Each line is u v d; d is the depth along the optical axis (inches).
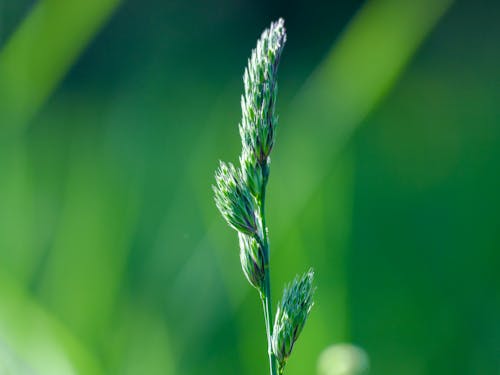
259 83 13.9
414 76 81.4
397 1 24.8
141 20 105.4
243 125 13.9
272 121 13.9
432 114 67.2
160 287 27.7
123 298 27.0
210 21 110.0
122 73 95.7
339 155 29.0
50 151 43.7
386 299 31.1
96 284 26.6
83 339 25.5
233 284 26.7
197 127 52.9
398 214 39.6
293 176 26.0
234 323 26.3
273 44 13.9
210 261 27.5
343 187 28.5
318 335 24.1
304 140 26.3
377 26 25.2
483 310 31.0
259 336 25.9
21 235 27.0
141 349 25.9
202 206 28.5
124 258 27.7
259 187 13.9
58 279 26.8
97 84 94.8
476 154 51.4
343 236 27.5
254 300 26.3
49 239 30.7
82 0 24.6
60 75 26.2
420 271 33.1
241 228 13.9
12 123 26.5
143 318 26.7
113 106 53.5
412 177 48.8
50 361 21.1
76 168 29.8
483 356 29.3
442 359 29.5
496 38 91.7
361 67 25.8
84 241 27.4
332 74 26.2
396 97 71.5
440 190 44.9
